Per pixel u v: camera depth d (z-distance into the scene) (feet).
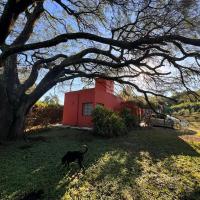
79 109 81.41
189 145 54.29
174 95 44.06
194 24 34.83
